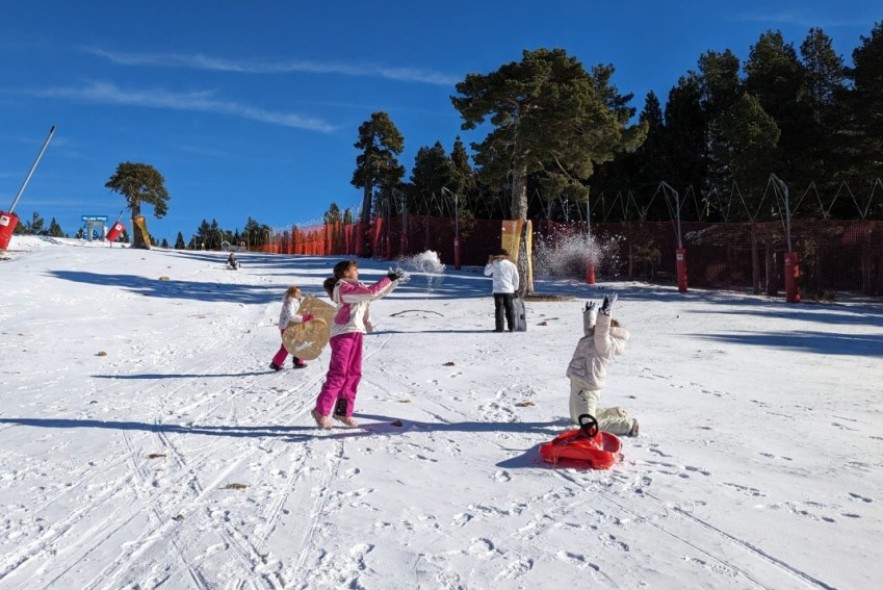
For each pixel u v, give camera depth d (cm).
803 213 3141
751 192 3138
